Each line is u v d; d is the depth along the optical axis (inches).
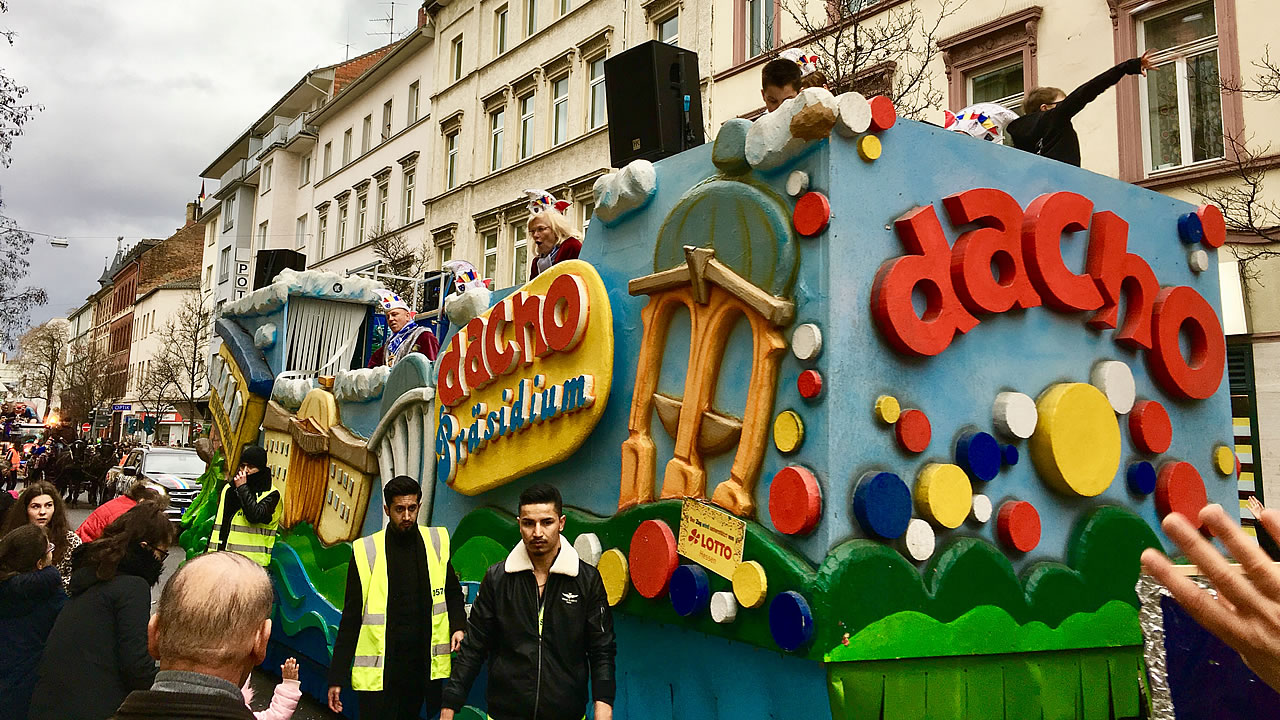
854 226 132.1
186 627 74.3
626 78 209.9
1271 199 336.8
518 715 131.3
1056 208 152.3
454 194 918.4
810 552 124.4
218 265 1565.0
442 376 220.4
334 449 273.4
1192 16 377.1
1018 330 149.3
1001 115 193.6
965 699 130.1
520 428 187.0
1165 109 383.6
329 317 341.7
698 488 143.5
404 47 1016.9
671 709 144.7
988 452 137.7
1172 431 168.9
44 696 128.2
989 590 134.7
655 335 159.5
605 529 162.6
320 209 1242.0
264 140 1432.1
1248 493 336.8
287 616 284.5
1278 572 56.6
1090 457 149.9
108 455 946.1
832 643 118.3
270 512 254.7
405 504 171.5
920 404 134.8
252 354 355.6
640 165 169.0
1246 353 341.7
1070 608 143.6
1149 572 60.6
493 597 137.6
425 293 357.1
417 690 170.1
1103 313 159.8
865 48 456.8
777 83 173.5
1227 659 76.4
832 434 124.8
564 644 133.0
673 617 143.3
